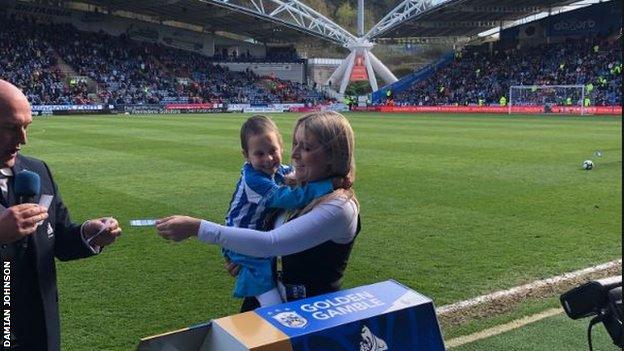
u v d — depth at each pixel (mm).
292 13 57719
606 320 2357
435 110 48438
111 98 46406
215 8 50688
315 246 2574
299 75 62125
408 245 7094
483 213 8789
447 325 4750
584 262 6406
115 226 2994
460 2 45562
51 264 2705
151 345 2109
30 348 2602
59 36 50812
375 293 2406
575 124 29344
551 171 13008
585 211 8883
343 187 2637
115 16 56062
